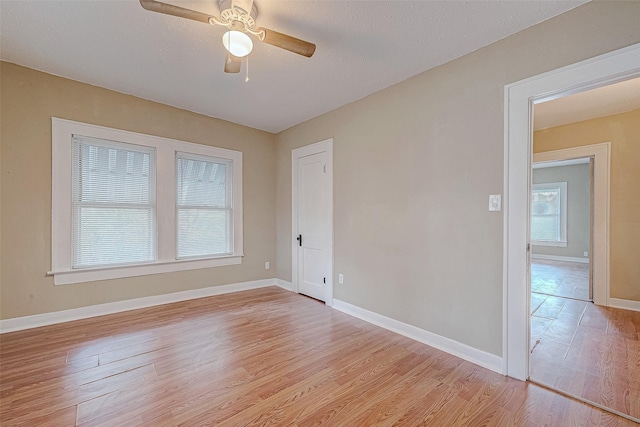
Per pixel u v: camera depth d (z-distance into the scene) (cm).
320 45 215
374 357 221
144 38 211
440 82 239
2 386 177
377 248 290
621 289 334
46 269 271
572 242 676
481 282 212
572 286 441
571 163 665
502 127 202
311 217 382
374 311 292
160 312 313
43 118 268
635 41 153
